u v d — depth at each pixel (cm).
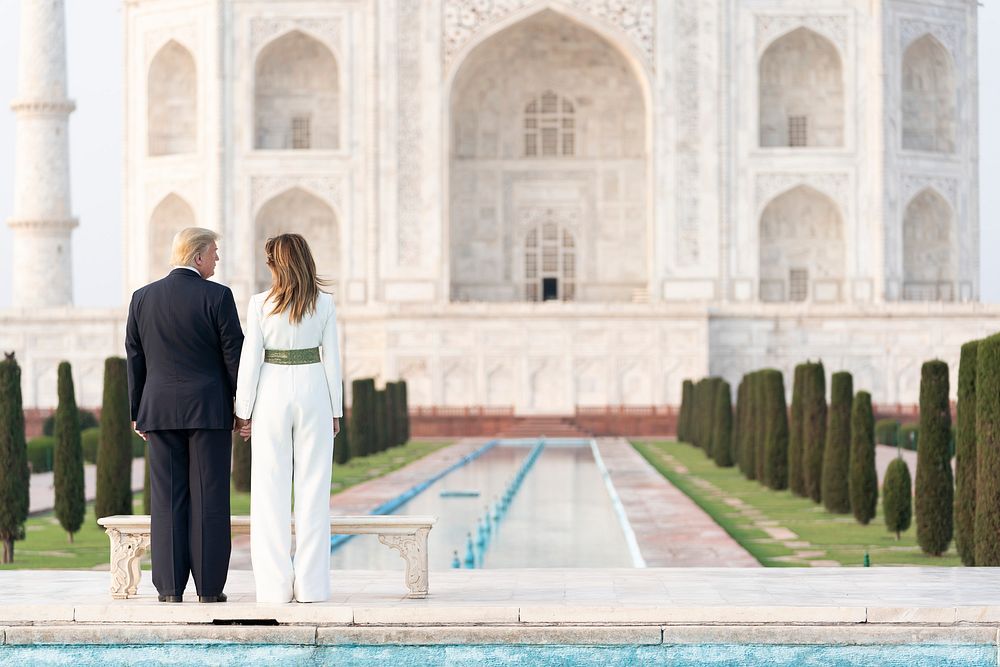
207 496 1672
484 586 1777
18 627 1566
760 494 4884
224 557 1673
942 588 1733
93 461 6712
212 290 1700
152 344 1689
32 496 4950
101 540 3575
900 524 3484
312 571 1644
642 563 2995
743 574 1889
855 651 1529
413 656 1548
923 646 1527
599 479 5659
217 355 1702
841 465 4166
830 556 3152
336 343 1723
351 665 1554
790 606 1548
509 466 6391
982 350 2619
